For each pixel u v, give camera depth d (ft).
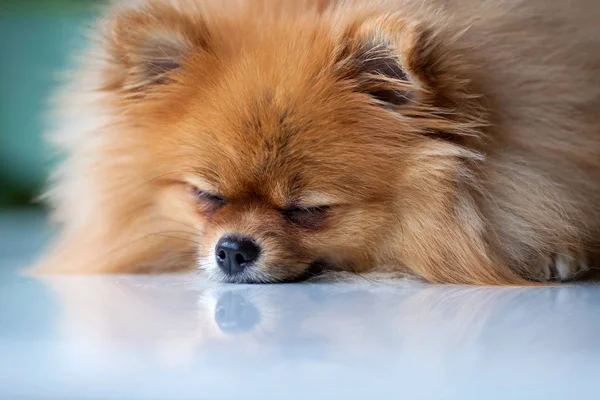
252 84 2.37
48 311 2.09
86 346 1.90
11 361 1.86
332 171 2.36
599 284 2.38
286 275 2.39
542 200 2.40
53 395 1.62
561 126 2.42
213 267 2.41
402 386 1.67
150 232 2.51
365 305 2.14
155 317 2.05
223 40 2.43
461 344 1.92
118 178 2.51
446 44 2.35
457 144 2.37
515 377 1.74
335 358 1.86
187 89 2.42
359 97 2.37
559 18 2.49
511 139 2.40
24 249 3.11
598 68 2.49
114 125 2.50
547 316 2.06
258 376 1.75
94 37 2.56
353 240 2.39
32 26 4.41
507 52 2.41
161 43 2.43
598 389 1.65
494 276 2.38
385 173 2.37
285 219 2.39
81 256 2.58
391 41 2.33
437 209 2.38
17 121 4.47
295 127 2.35
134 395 1.61
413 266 2.40
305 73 2.37
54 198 2.69
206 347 1.90
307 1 2.47
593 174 2.45
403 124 2.37
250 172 2.36
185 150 2.41
